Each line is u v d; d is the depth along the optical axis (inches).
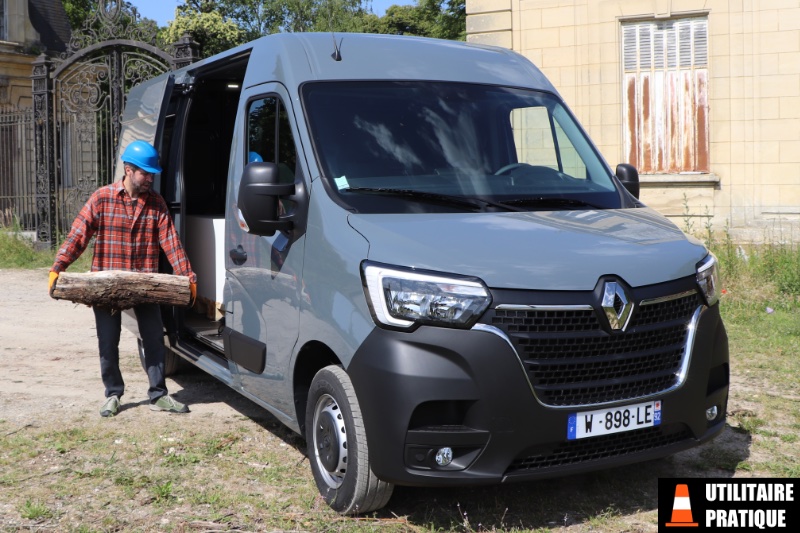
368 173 179.8
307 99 190.5
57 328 390.9
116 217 233.9
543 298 148.9
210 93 290.4
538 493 181.0
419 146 188.9
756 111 471.2
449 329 147.7
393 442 149.4
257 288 198.2
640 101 495.8
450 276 148.6
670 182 487.8
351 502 162.7
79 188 687.7
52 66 685.9
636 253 162.4
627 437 158.7
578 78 504.1
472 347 146.9
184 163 261.4
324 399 171.6
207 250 262.5
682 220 487.8
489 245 156.4
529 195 186.7
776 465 196.7
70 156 737.6
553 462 154.0
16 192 773.3
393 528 161.0
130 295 228.8
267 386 195.6
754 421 230.8
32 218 776.9
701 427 167.9
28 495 180.9
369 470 158.6
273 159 198.8
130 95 305.9
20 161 799.7
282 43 205.6
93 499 178.9
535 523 166.1
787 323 351.3
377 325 152.4
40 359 325.4
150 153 233.8
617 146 499.2
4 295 489.1
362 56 206.1
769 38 466.0
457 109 200.2
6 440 217.2
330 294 164.6
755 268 421.4
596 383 153.6
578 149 209.6
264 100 205.6
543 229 167.2
